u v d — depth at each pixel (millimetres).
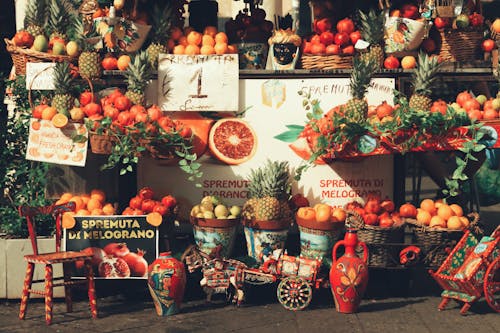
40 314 6742
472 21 7402
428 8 7324
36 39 7188
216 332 6172
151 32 7680
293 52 7441
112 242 6832
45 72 7223
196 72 7363
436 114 6703
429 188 12398
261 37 7746
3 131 7723
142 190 7191
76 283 6652
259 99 7508
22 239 7078
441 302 6785
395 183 7574
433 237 6824
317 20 7711
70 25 7824
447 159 7984
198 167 6828
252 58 7707
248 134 7531
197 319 6535
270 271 6809
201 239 7094
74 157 6949
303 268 6742
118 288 7473
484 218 10531
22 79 7793
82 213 7008
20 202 7613
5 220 7355
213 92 7375
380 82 7477
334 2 7656
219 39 7461
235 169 7562
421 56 7133
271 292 7336
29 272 6570
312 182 7562
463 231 6805
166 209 6977
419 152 7922
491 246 6465
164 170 7605
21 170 7645
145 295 7320
